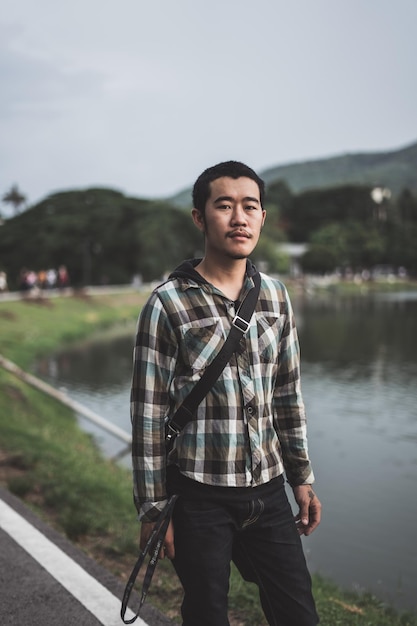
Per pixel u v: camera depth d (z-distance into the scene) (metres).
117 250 72.12
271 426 2.18
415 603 5.46
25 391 14.30
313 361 23.95
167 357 2.09
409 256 134.38
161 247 68.38
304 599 2.15
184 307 2.08
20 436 8.19
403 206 160.25
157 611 3.30
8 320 30.03
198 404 2.07
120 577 3.99
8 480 5.92
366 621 3.92
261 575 2.18
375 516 7.87
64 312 37.28
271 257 99.69
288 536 2.17
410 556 6.61
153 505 2.07
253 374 2.10
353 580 5.99
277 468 2.17
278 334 2.19
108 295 48.41
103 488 6.14
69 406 14.79
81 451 9.66
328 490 8.98
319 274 118.94
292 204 156.50
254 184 2.16
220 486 2.07
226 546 2.09
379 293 94.00
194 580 2.06
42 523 4.48
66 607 3.31
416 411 14.80
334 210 150.50
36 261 72.62
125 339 31.38
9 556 3.90
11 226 78.06
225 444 2.06
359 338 32.34
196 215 2.24
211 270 2.18
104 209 74.19
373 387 18.20
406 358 24.70
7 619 3.18
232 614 3.54
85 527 4.76
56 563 3.81
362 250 132.75
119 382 19.03
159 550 2.06
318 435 12.56
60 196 80.44
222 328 2.08
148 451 2.07
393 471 9.98
